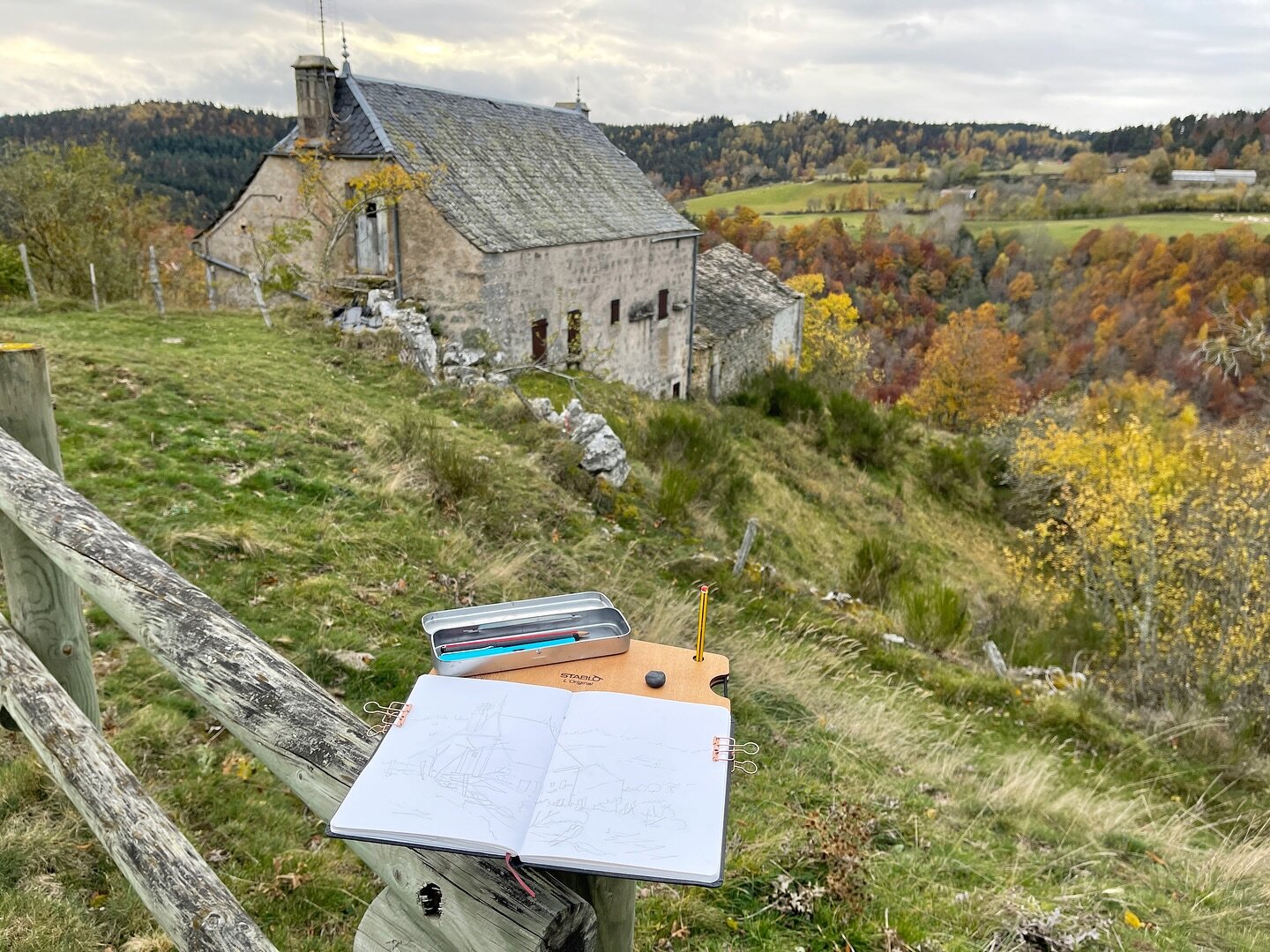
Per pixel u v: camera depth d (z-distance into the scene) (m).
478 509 8.63
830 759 5.91
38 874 3.15
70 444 7.83
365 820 1.13
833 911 4.18
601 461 11.09
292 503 7.65
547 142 22.39
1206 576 14.50
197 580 6.00
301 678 1.76
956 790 6.00
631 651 1.54
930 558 17.47
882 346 52.47
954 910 4.37
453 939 1.32
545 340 19.38
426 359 14.03
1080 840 5.66
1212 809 7.66
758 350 29.16
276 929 3.31
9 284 18.16
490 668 1.46
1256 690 12.20
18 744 3.72
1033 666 10.52
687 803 1.17
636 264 22.09
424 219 17.28
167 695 4.56
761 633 8.24
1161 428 23.12
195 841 3.67
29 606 3.07
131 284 21.70
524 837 1.11
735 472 14.27
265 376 11.49
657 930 3.90
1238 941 4.70
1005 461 24.39
